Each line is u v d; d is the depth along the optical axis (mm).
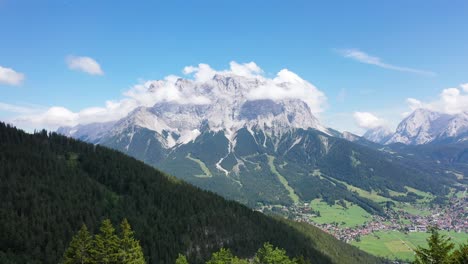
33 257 126562
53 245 133375
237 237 197125
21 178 167125
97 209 164625
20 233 132375
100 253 91250
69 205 159000
